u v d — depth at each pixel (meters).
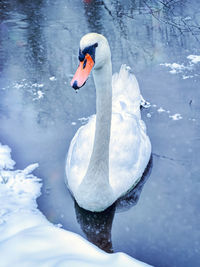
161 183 4.47
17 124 5.52
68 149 5.02
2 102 6.06
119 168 4.18
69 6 10.30
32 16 9.61
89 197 3.88
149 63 7.23
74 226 3.90
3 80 6.71
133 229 3.87
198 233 3.80
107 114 3.58
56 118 5.66
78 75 3.12
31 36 8.48
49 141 5.16
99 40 3.19
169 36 8.41
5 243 2.98
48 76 6.85
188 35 8.45
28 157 4.85
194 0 10.56
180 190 4.36
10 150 4.97
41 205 4.08
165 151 4.96
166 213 4.05
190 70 6.93
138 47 7.91
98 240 3.75
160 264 3.46
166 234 3.80
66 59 7.45
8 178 4.39
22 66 7.21
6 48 7.94
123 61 7.33
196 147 5.01
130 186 4.24
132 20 9.30
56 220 3.94
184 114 5.68
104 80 3.42
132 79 5.49
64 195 4.27
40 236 3.06
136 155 4.36
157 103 5.97
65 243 2.98
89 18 9.42
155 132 5.32
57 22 9.20
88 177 3.85
